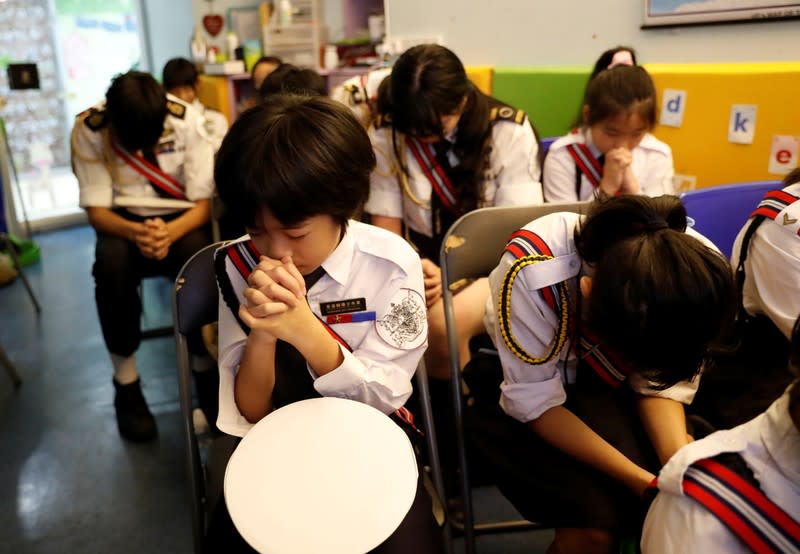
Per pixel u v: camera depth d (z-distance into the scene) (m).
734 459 0.74
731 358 1.32
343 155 0.99
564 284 1.14
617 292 0.91
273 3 4.31
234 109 4.30
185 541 1.78
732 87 2.28
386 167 1.96
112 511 1.91
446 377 1.84
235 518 0.86
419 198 1.95
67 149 4.97
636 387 1.23
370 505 0.87
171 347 2.88
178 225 2.28
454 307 1.67
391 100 1.78
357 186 1.03
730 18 2.38
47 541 1.80
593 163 2.04
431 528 1.05
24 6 4.60
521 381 1.20
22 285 3.69
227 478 0.92
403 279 1.19
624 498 1.11
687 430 1.27
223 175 0.98
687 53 2.54
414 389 1.60
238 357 1.18
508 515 1.78
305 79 2.21
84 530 1.84
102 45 5.08
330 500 0.88
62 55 4.83
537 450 1.20
